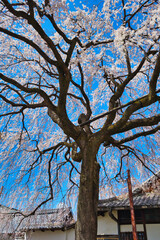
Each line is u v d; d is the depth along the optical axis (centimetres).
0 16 456
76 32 479
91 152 427
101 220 823
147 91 695
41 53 387
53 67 653
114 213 792
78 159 459
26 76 644
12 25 510
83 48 466
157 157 646
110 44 552
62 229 1037
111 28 505
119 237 723
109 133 446
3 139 554
